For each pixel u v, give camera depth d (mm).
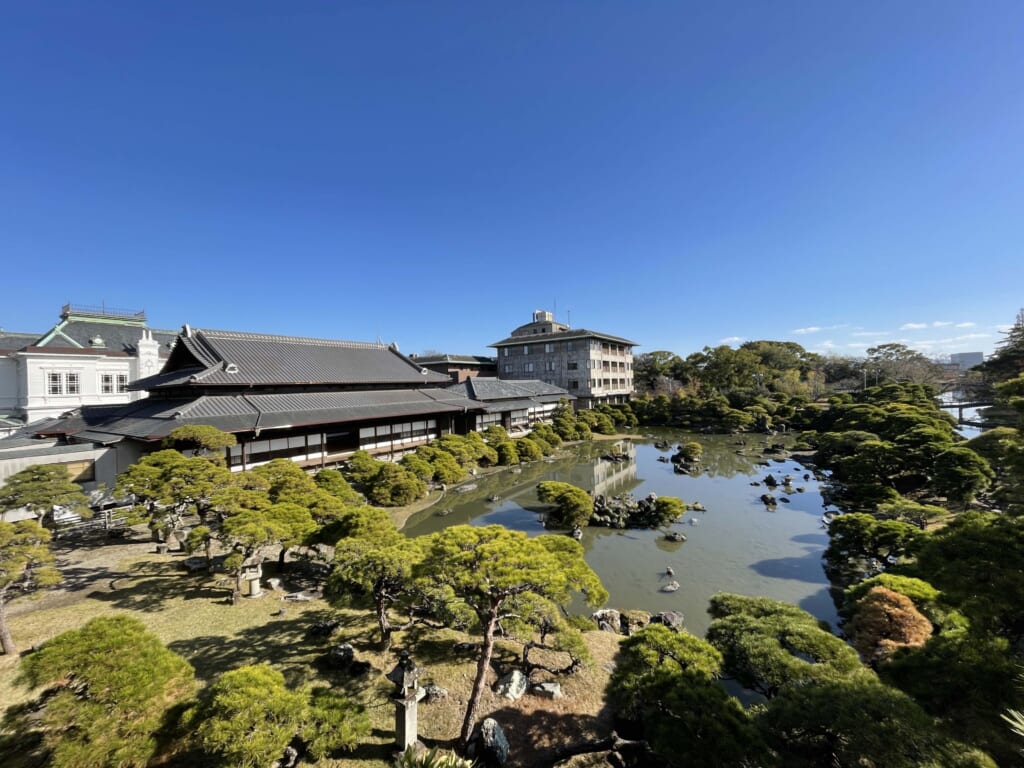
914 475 26344
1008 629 6867
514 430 49312
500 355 78938
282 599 12969
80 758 5359
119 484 14445
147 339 43031
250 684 6547
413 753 6188
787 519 24625
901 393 52875
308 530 12992
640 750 7891
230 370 27141
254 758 5785
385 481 24297
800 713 6504
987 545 6625
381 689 9320
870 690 6598
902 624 9820
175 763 6973
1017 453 7027
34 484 14000
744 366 73375
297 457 27969
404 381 38031
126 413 26156
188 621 11500
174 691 6516
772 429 56938
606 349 75438
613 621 13695
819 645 9000
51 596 12586
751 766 5996
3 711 7719
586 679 10086
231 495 13781
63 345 42125
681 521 24359
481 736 7832
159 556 15672
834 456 34500
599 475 35094
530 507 26453
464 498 27844
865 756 5621
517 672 9797
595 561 19250
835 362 91938
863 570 17328
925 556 7367
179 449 20391
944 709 6691
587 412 58719
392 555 9578
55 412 37250
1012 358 48719
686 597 16047
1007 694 6184
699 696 6918
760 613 10781
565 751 7875
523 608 7594
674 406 66188
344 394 32438
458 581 7242
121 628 6617
